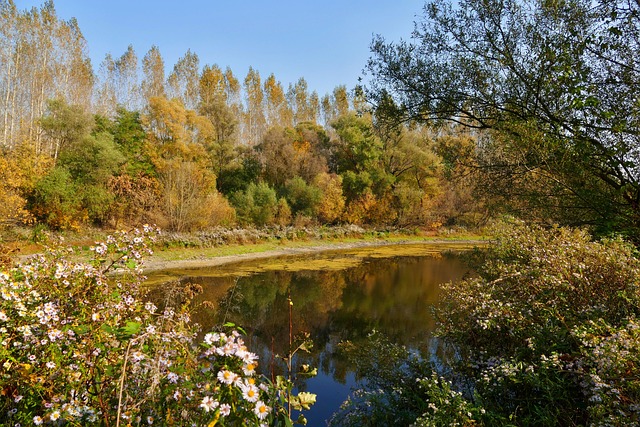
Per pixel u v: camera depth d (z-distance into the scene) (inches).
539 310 150.5
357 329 347.6
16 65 1135.0
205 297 450.3
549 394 112.2
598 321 118.6
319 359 276.1
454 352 217.8
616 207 227.5
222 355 72.2
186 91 1910.7
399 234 1299.2
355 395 196.4
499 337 164.7
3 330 89.8
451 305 213.0
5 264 127.4
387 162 1412.4
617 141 211.3
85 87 1456.7
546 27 236.5
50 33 1231.5
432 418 115.2
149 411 79.7
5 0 1112.8
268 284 553.3
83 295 107.5
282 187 1307.8
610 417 86.4
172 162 1005.2
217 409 66.1
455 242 1197.7
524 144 222.8
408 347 282.4
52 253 129.0
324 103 2415.1
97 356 90.6
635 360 93.9
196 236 856.9
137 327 80.7
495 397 134.7
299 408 79.5
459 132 302.8
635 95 205.5
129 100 1694.1
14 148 817.5
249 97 2236.7
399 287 536.7
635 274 136.3
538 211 276.4
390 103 297.1
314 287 537.0
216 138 1451.8
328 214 1277.1
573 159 218.4
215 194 1063.6
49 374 89.7
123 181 904.9
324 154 1536.7
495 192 284.2
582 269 151.3
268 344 307.7
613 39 207.6
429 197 1398.9
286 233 1075.3
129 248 122.8
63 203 789.9
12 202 690.8
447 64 271.9
